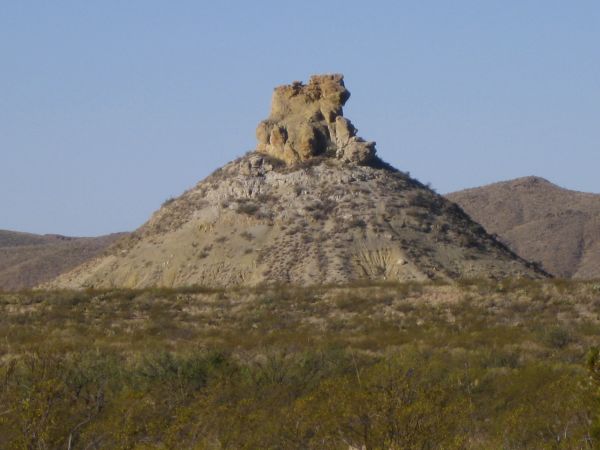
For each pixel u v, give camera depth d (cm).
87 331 8825
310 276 13288
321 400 4172
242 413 4075
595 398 3528
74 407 4100
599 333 7775
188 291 10769
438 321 8894
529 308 9156
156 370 5422
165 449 3659
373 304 9712
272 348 7131
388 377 4034
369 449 3559
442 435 3609
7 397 3766
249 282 13612
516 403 4616
